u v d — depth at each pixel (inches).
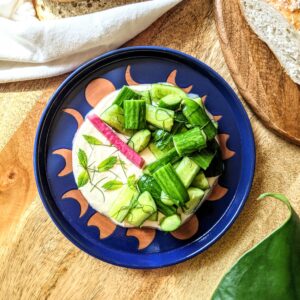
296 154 11.8
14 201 12.1
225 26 11.7
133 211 11.2
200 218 11.8
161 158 11.3
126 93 11.5
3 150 12.2
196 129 11.1
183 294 11.8
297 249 7.5
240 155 11.8
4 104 12.3
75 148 11.6
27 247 12.0
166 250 11.8
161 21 12.4
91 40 11.9
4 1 12.1
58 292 12.0
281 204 11.8
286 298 7.6
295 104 11.6
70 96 12.0
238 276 7.6
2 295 12.0
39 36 11.8
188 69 11.9
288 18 10.6
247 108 12.2
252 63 11.7
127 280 11.9
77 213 11.8
